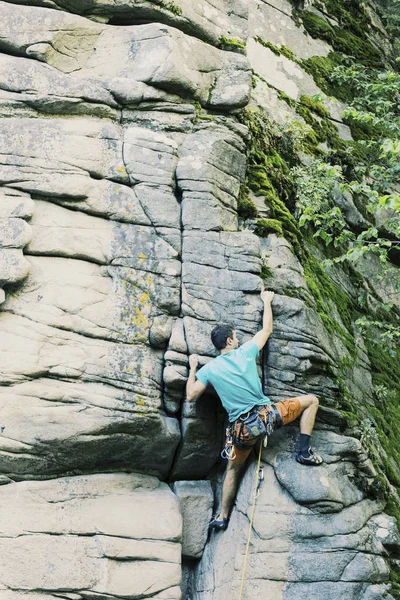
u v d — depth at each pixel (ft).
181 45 25.99
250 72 27.04
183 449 23.29
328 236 26.12
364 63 35.70
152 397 22.52
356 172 31.35
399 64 37.60
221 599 22.25
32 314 21.98
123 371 22.34
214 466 24.32
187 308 23.20
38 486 22.02
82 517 21.97
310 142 30.71
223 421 23.72
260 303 23.80
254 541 22.09
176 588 22.00
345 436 23.56
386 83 32.17
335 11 36.78
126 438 22.29
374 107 32.94
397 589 22.36
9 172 22.93
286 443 23.13
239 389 22.22
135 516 22.36
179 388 22.85
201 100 26.25
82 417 21.71
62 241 22.80
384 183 30.14
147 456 23.04
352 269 30.14
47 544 21.43
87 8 26.04
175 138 25.18
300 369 23.66
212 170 24.80
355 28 36.96
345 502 22.66
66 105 24.32
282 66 32.12
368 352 28.32
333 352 25.40
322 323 25.22
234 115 27.12
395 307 30.68
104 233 23.29
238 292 23.73
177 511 22.86
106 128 24.25
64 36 25.39
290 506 22.45
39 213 22.99
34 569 21.12
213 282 23.63
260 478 22.70
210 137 25.31
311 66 33.27
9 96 24.08
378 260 31.14
